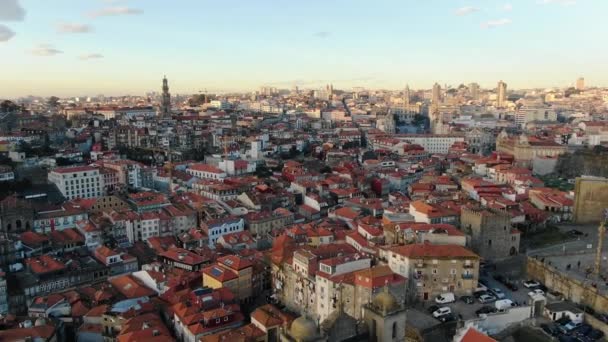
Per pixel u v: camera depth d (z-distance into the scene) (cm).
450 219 19550
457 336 10738
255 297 18400
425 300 15038
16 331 14112
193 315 14838
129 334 13725
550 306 13412
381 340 9038
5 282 17375
